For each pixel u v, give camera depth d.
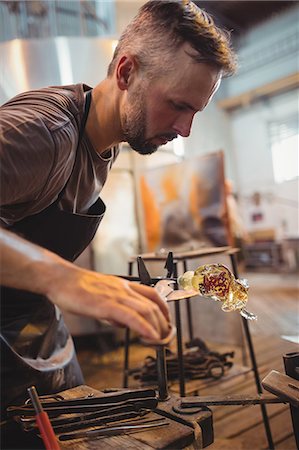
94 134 0.87
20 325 0.90
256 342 2.97
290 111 6.88
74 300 0.51
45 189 0.74
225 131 7.61
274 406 2.00
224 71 0.74
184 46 0.68
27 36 3.51
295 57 6.69
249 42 7.04
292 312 3.94
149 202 3.17
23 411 0.75
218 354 1.84
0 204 0.60
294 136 6.89
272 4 5.39
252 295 5.05
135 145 0.82
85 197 0.94
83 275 0.54
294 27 6.59
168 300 0.75
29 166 0.63
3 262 0.53
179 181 2.94
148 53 0.72
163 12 0.71
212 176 2.74
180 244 2.98
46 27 3.56
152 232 3.18
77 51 3.04
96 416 0.74
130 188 3.37
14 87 2.92
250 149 7.47
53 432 0.65
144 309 0.51
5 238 0.55
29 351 0.90
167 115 0.74
